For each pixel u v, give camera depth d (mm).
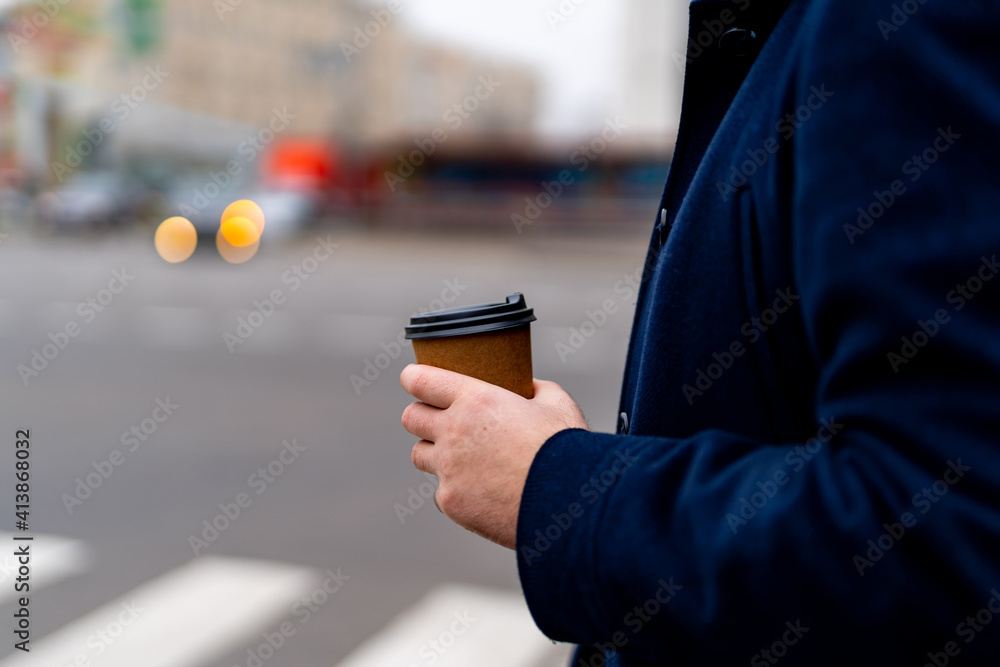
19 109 24766
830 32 587
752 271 660
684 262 721
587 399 6379
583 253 20484
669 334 729
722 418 695
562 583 631
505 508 686
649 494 615
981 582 483
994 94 528
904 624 512
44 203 23406
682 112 875
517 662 2756
